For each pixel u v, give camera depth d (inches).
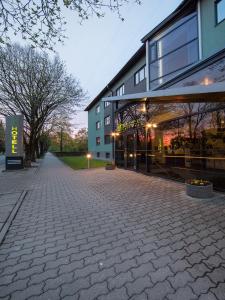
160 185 326.3
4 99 677.9
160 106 415.5
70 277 106.7
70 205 233.3
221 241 139.8
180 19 410.3
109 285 100.0
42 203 243.6
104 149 1080.2
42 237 153.7
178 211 201.0
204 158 311.3
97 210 213.0
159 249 131.6
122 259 121.6
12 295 95.0
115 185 334.3
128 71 753.0
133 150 514.9
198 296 91.4
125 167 560.7
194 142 333.4
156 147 426.0
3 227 171.5
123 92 822.5
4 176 480.7
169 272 108.2
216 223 169.8
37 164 826.2
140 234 154.2
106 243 141.8
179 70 409.7
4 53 627.5
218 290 94.8
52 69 701.9
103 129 1091.9
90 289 97.7
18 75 660.7
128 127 539.8
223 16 329.1
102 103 1106.1
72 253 129.8
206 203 223.0
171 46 430.3
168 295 92.4
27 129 727.7
